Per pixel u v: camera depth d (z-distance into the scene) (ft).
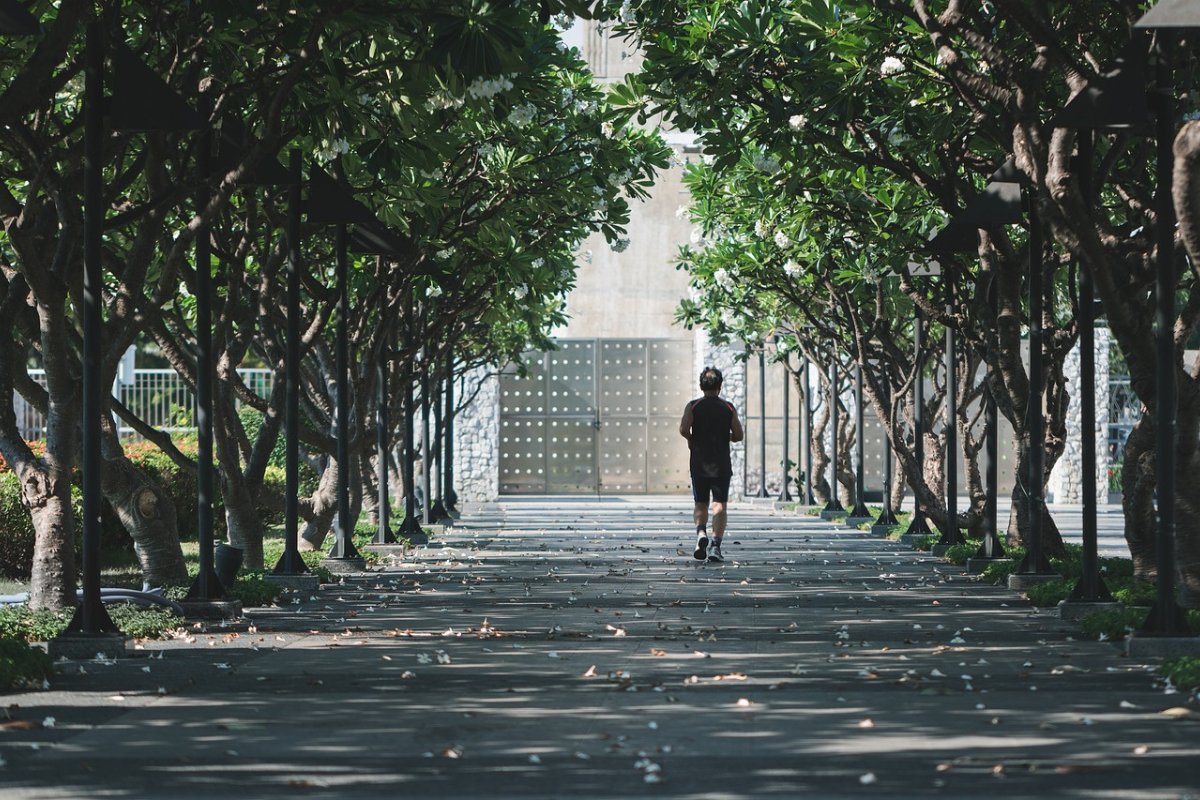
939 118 70.54
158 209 59.82
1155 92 49.42
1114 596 64.28
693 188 115.14
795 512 177.37
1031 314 74.43
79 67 57.72
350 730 36.65
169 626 58.49
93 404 51.47
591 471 232.53
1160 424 50.06
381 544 113.19
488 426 218.38
